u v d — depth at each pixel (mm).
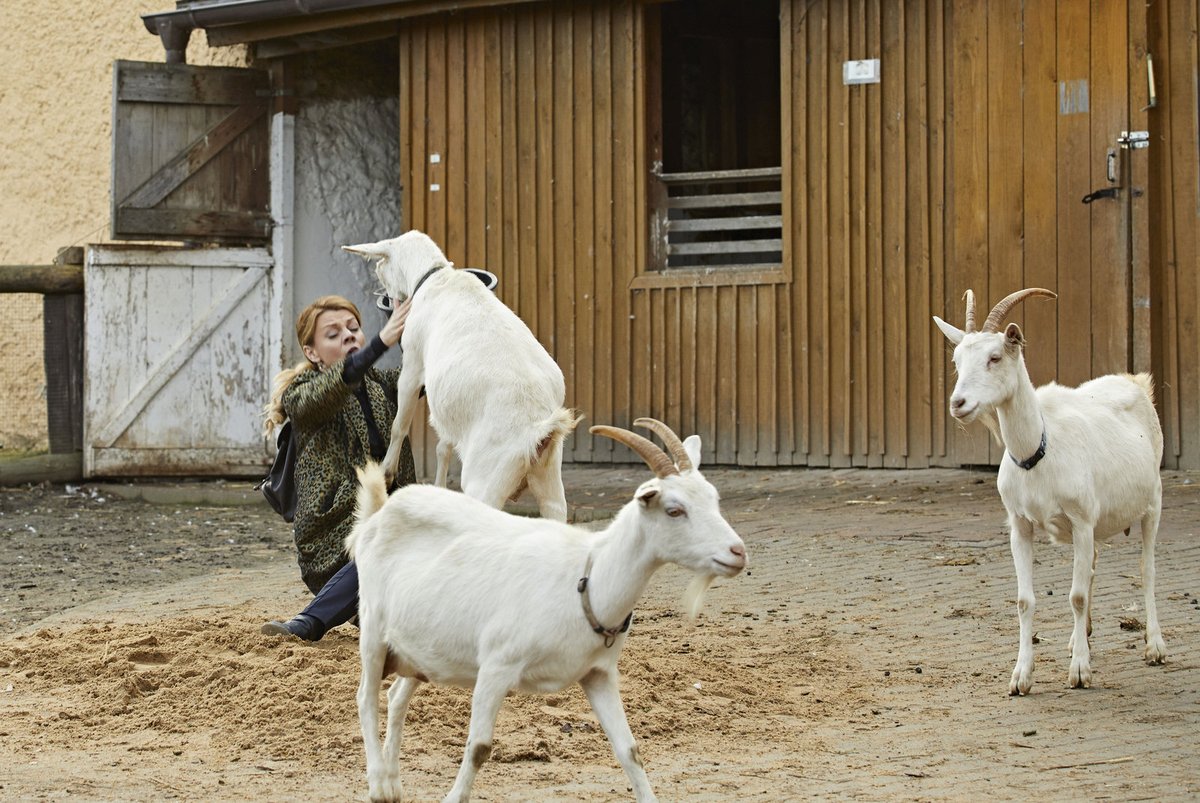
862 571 8602
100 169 16781
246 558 10094
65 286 13859
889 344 12148
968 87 11844
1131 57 11258
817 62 12375
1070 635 7090
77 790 4684
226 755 5215
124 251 13805
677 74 15898
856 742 5449
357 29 13883
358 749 5242
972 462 11812
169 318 13914
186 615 7715
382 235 14977
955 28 11875
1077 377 11484
